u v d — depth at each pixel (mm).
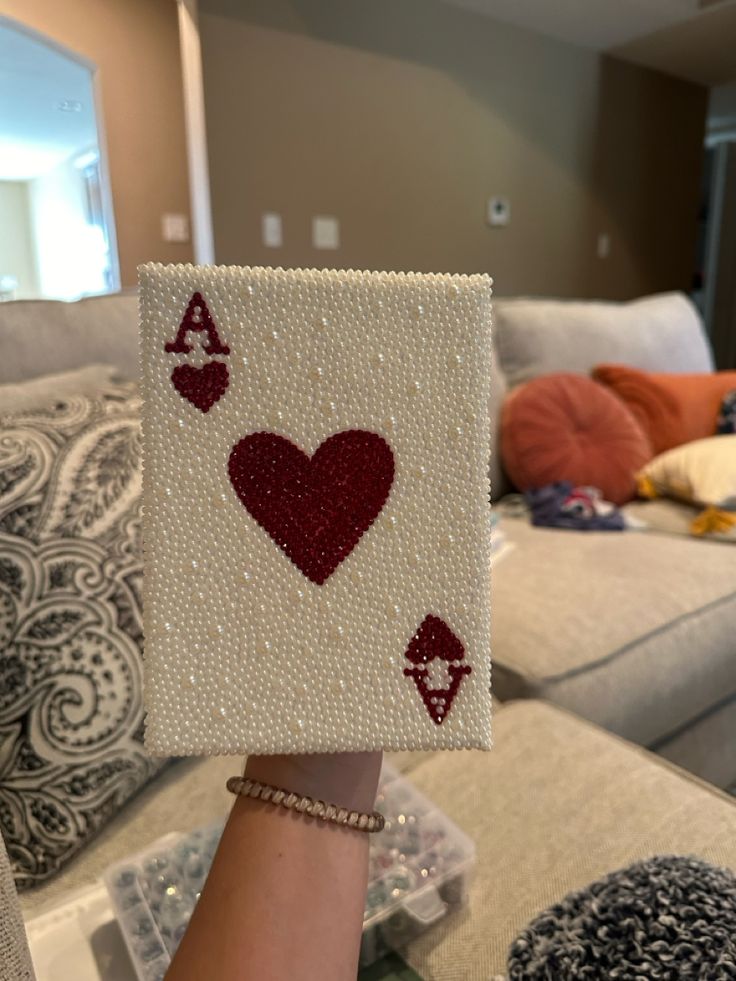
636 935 420
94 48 2018
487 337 292
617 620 1003
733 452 1396
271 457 282
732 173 4480
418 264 2676
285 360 281
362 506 289
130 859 565
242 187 2234
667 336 1872
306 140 2312
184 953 268
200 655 284
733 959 389
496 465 1592
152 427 277
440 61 2525
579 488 1503
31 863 566
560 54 2824
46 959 499
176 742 282
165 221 2209
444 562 294
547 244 3035
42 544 613
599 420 1557
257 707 287
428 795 679
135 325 1088
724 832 599
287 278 280
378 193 2514
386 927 537
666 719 1018
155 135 2139
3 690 565
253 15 2119
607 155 3121
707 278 4715
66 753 584
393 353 287
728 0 2449
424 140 2564
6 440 668
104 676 610
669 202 3455
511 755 730
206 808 671
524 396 1546
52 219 4109
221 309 277
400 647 293
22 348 937
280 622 288
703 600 1086
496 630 982
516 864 592
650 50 2928
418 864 565
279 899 269
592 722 919
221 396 279
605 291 3324
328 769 295
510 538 1343
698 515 1403
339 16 2275
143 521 282
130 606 643
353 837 293
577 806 648
